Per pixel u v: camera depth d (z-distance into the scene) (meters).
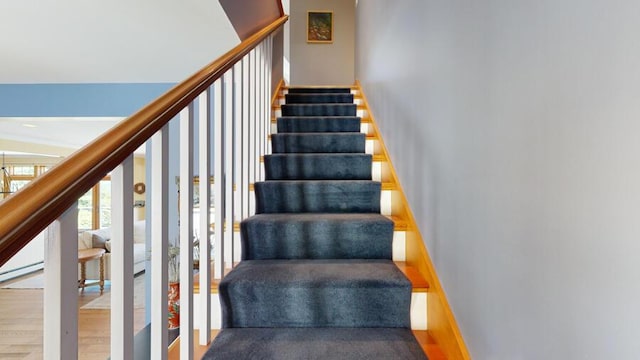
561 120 0.61
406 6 1.75
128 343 0.73
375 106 2.71
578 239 0.58
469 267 1.00
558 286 0.63
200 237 1.18
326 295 1.29
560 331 0.63
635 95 0.47
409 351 1.14
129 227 0.73
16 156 6.88
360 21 3.79
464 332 1.03
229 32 1.85
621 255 0.50
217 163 1.36
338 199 1.91
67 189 0.54
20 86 2.71
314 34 5.13
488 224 0.89
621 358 0.50
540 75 0.67
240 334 1.23
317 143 2.47
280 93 3.50
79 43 1.97
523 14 0.72
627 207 0.49
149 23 1.73
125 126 0.71
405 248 1.60
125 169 0.72
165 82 2.70
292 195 1.89
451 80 1.14
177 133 2.57
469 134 1.00
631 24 0.48
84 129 4.17
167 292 0.90
